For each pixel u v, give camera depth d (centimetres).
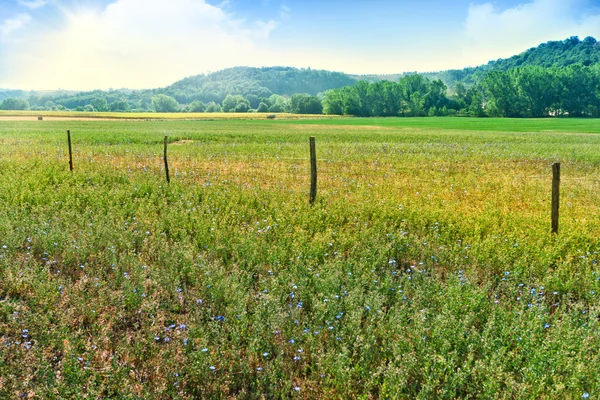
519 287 691
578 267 746
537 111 13512
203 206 1093
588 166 2214
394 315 564
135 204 1122
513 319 541
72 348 470
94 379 435
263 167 2050
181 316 593
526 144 3556
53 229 844
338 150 2859
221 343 519
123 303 609
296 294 635
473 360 495
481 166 2191
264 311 568
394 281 692
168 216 979
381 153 2689
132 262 720
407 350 494
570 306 621
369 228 953
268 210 1092
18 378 451
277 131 5581
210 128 6359
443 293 639
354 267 726
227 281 650
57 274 692
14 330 547
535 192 1476
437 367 458
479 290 620
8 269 666
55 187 1363
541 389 426
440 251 819
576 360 471
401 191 1484
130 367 484
